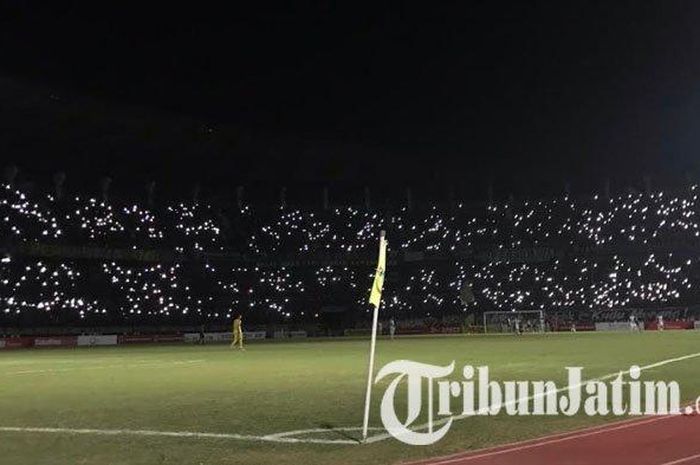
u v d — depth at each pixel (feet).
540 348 103.24
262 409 45.98
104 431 38.55
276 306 229.04
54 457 32.09
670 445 32.09
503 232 259.80
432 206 275.80
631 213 253.44
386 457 30.99
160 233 236.63
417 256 256.73
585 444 32.65
